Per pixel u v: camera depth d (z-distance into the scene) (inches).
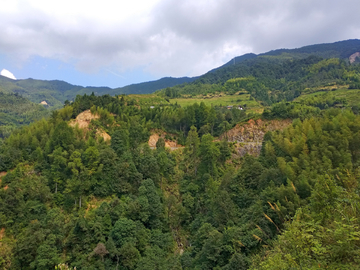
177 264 2187.5
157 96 6998.0
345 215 669.3
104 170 2728.8
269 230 1849.2
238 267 1670.8
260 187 2500.0
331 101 4938.5
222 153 3390.7
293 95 7470.5
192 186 3073.3
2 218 2129.7
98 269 1947.6
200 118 4446.4
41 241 1998.0
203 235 2213.3
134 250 2094.0
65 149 2819.9
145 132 3801.7
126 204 2508.6
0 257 1931.6
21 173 2576.3
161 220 2667.3
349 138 2310.5
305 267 630.5
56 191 2539.4
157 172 3031.5
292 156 2561.5
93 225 2186.3
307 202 1800.0
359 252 563.5
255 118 3996.1
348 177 1079.6
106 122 3885.3
